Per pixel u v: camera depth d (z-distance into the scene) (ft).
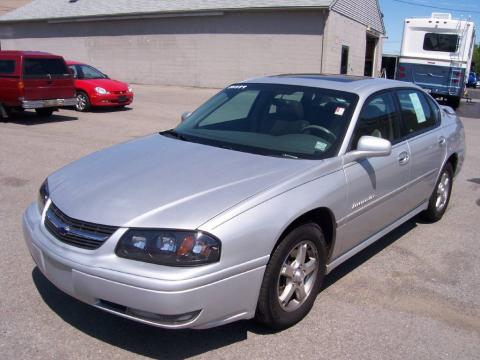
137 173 11.22
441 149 17.42
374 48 98.37
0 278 13.00
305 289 11.54
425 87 63.67
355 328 11.35
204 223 9.32
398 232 17.79
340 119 13.09
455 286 13.67
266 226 9.89
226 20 75.46
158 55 83.66
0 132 35.58
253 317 10.44
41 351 10.07
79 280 9.50
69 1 97.14
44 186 11.93
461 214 20.07
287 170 11.31
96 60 91.71
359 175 12.55
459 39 60.64
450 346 10.82
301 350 10.45
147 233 9.25
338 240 12.29
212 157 12.10
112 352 10.14
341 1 71.87
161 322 9.16
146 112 48.85
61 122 41.19
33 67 39.81
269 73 73.87
